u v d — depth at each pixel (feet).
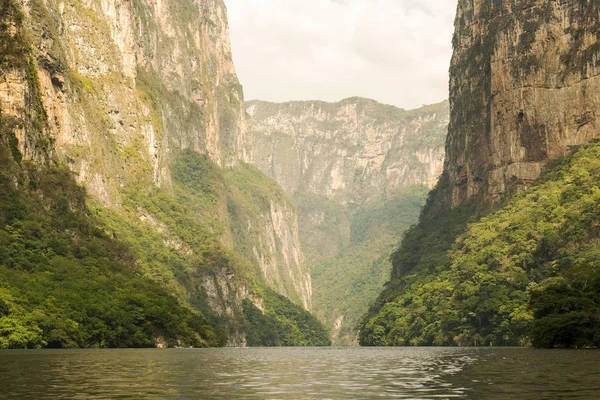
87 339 382.63
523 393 141.49
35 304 366.02
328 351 443.73
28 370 194.80
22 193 462.60
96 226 543.80
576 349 298.76
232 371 207.21
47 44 555.28
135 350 361.51
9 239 416.05
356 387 158.71
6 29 492.54
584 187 510.17
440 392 147.13
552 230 481.46
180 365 230.48
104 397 138.21
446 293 559.38
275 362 265.13
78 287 414.62
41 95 526.98
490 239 548.72
